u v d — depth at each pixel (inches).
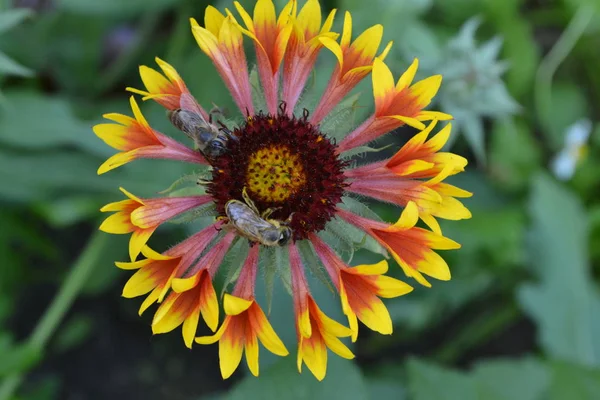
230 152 8.7
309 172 8.7
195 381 12.8
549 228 12.5
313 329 8.1
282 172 8.6
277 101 9.0
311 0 8.7
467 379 11.3
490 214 12.6
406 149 8.2
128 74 12.8
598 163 13.6
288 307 10.1
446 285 12.3
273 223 8.4
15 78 12.2
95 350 12.8
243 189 8.5
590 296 12.4
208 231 8.5
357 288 8.3
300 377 9.8
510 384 11.3
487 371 11.4
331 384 9.8
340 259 8.4
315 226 8.6
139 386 12.8
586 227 12.7
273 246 8.5
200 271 8.0
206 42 8.7
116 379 12.7
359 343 13.1
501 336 13.6
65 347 12.7
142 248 7.7
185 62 11.5
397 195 8.5
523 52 13.4
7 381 10.9
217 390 12.8
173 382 12.8
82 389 12.7
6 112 11.0
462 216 8.2
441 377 11.3
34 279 12.5
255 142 8.7
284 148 8.7
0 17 9.6
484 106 10.8
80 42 12.4
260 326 7.9
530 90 13.9
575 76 14.7
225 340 8.0
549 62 13.7
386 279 8.0
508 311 13.2
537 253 12.5
